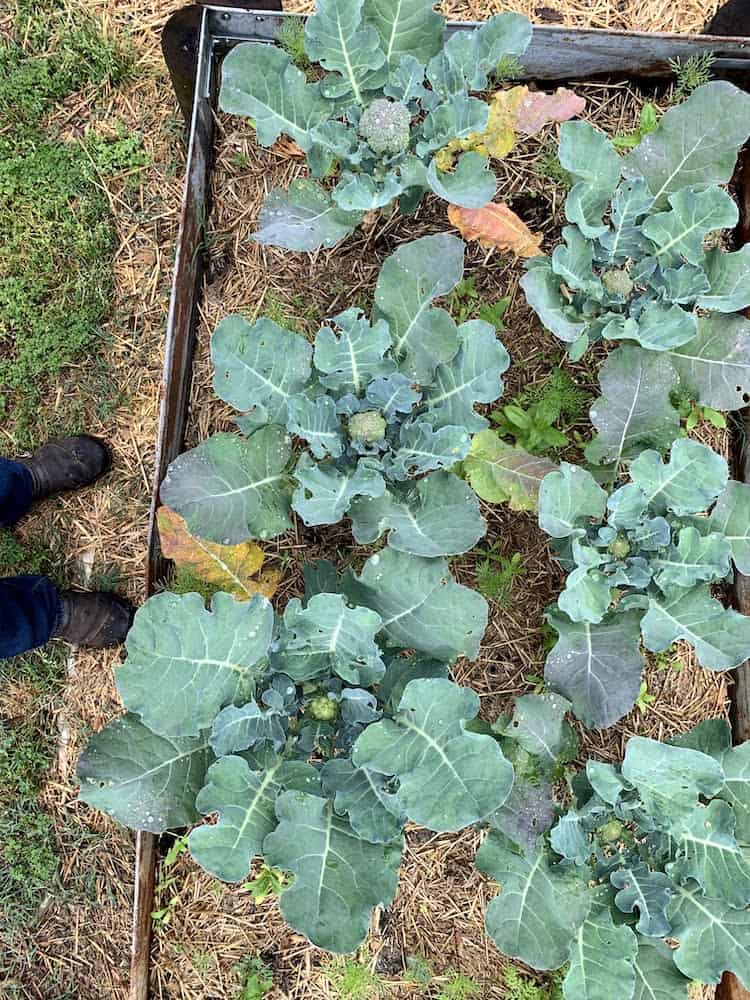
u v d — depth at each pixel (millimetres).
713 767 1446
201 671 1434
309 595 1595
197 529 1466
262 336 1478
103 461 1864
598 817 1544
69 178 1871
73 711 1883
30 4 1866
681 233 1553
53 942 1878
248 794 1439
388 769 1392
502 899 1469
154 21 1860
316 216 1558
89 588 1881
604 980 1468
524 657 1751
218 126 1742
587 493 1510
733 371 1601
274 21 1630
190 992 1775
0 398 1898
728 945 1522
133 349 1878
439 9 1767
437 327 1504
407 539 1460
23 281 1874
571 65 1690
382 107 1470
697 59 1658
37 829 1876
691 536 1520
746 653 1518
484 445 1615
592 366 1738
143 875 1679
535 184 1744
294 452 1664
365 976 1762
